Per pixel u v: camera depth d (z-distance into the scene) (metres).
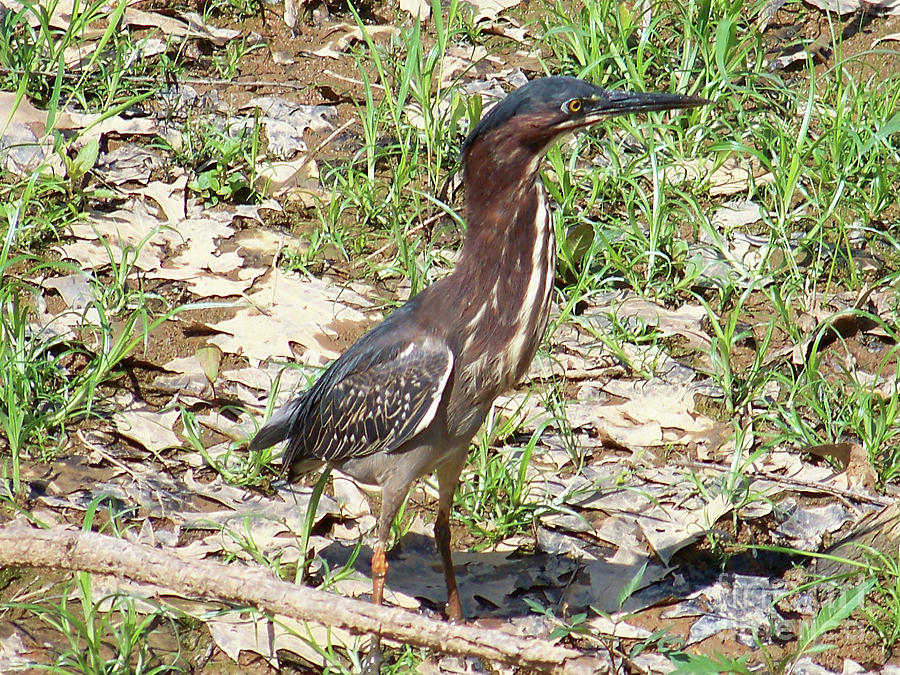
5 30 14.55
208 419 10.81
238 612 8.80
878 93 14.81
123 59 14.88
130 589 8.92
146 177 13.45
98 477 10.07
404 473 8.94
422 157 14.09
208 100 14.69
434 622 7.45
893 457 10.58
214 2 16.05
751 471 10.52
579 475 10.50
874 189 13.47
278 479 10.36
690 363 11.70
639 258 12.65
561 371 11.57
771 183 13.44
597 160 14.17
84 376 10.84
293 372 11.31
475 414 8.95
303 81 15.16
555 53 15.48
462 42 16.00
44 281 11.95
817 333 11.98
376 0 16.55
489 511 10.08
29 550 7.96
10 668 8.19
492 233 8.68
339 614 7.57
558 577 9.55
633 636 8.98
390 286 12.50
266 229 13.05
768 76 14.31
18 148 13.40
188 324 11.75
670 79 14.86
